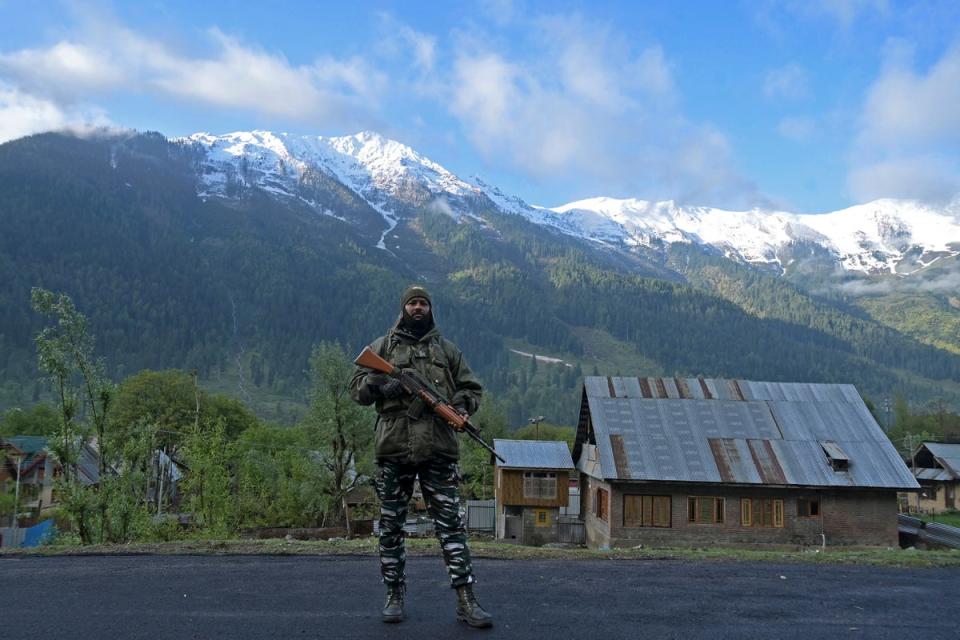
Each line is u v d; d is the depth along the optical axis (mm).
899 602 5512
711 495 29938
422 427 4473
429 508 4621
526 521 40375
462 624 4496
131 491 15133
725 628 4578
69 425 14039
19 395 136625
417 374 4527
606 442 30906
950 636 4539
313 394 36156
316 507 37781
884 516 29719
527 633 4320
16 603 5016
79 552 7254
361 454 36375
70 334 14000
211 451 24453
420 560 7008
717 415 32688
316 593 5355
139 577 5953
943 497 71188
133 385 67250
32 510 43062
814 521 29656
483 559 7180
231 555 7160
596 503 34625
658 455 30359
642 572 6559
